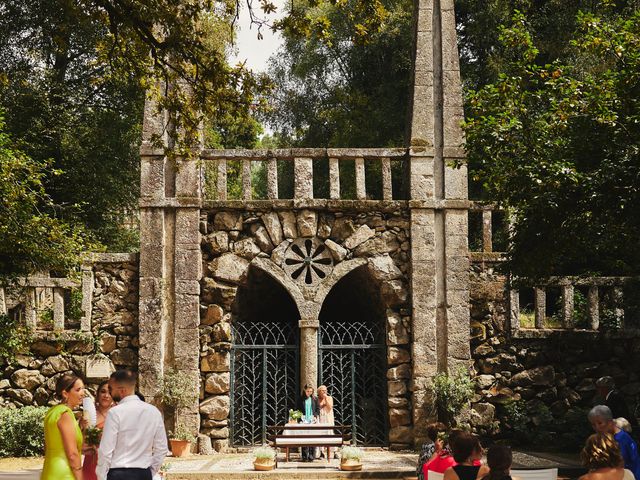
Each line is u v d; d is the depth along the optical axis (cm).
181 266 1809
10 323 1714
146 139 1836
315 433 1642
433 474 934
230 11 1382
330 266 1839
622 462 753
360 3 1354
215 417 1789
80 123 2881
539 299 1889
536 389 1850
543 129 1467
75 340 1820
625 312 1883
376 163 3309
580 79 2631
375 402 1847
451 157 1864
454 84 1894
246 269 1825
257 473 1512
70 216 2698
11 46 2819
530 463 1066
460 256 1841
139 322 1791
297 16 1360
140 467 776
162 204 1817
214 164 3225
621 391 1848
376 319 2020
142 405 791
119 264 1844
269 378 1984
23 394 1811
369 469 1545
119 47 1399
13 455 1738
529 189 1420
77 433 830
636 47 1413
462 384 1777
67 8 1357
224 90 1428
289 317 2336
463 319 1822
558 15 2803
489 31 2945
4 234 1609
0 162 1617
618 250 1642
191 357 1788
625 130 1374
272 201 1839
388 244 1852
